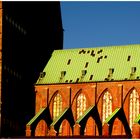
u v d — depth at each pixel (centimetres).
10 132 17625
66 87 18375
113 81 17600
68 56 19225
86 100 18000
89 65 18538
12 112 17825
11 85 17825
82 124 17025
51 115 18500
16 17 18262
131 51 18125
